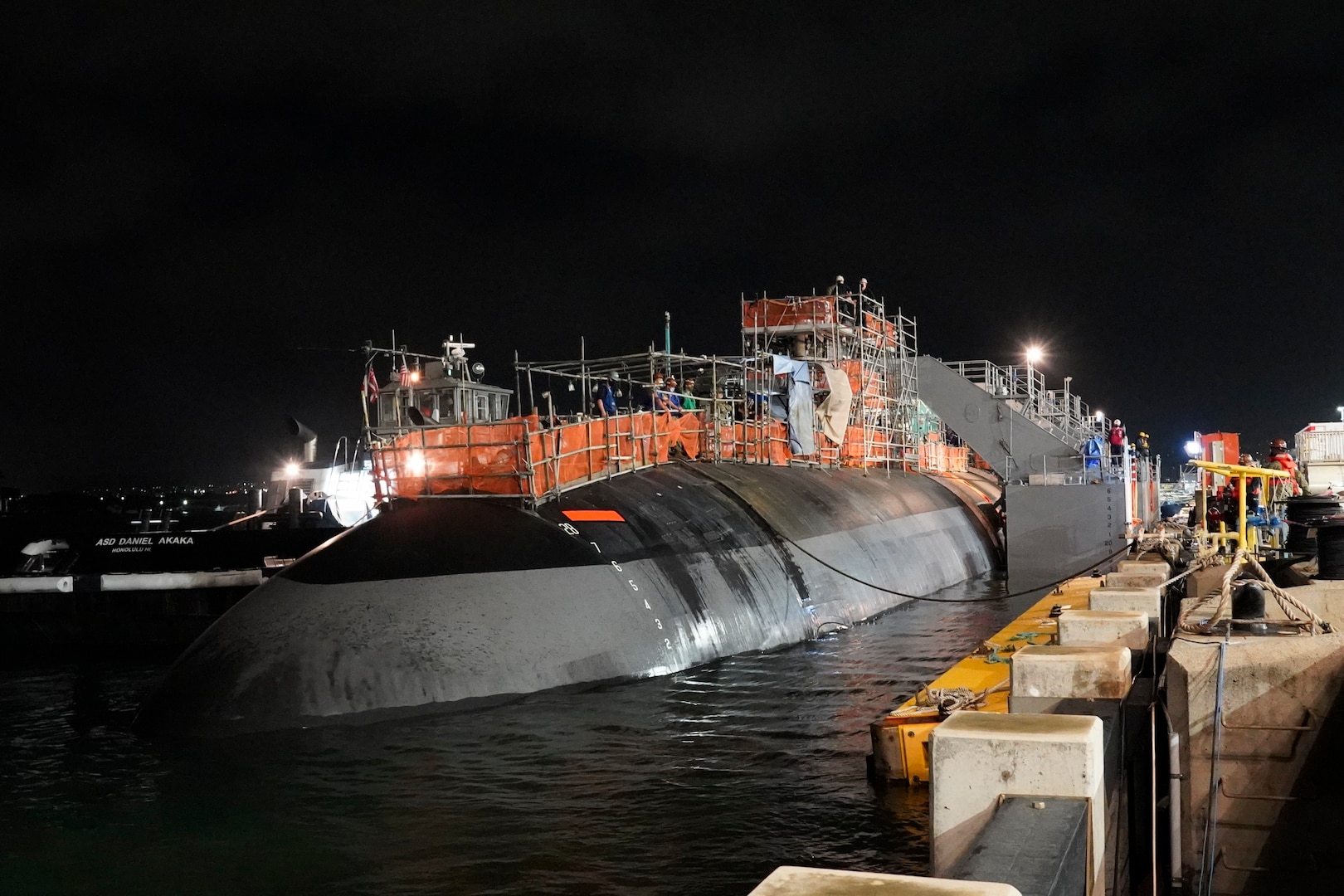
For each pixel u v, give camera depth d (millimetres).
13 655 24922
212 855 10383
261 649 16172
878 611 25969
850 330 37125
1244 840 8789
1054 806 6055
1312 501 15484
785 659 19797
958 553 35031
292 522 32719
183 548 28469
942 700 11883
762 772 12516
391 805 11680
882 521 30406
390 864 9992
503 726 14820
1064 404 43219
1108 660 9328
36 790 12648
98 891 9609
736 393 34469
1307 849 8617
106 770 13492
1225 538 18719
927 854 9945
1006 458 34219
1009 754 6289
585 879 9547
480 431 19703
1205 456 39344
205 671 16156
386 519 19266
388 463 20469
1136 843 9703
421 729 14789
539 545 18406
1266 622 9688
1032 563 32000
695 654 19062
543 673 16672
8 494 38438
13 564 31125
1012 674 9547
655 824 10859
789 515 25391
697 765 12867
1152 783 9031
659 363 26984
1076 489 31734
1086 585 19766
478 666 16219
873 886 4340
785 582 22781
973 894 4242
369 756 13617
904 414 41219
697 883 9414
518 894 9266
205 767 13438
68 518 32344
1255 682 8742
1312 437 37875
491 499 19469
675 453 25609
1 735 15656
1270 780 8727
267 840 10711
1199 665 8883
